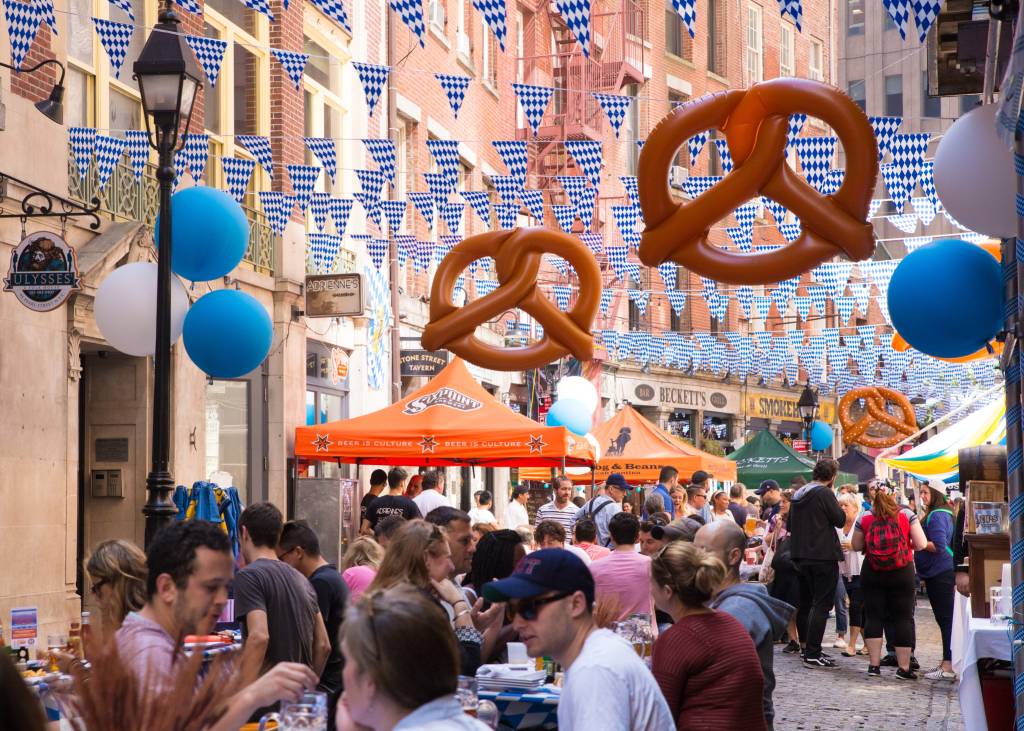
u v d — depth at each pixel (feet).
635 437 71.26
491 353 31.53
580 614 13.87
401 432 45.27
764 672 19.95
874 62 167.73
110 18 44.29
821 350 99.60
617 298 105.91
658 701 13.43
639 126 112.47
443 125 78.84
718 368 102.17
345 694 10.12
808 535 45.98
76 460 39.99
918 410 125.29
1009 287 21.61
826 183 35.32
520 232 31.71
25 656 21.71
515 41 93.71
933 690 40.29
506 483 89.25
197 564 13.64
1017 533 20.17
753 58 132.05
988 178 20.11
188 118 28.60
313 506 51.21
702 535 21.21
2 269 35.76
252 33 54.44
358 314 55.52
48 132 38.04
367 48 66.64
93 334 41.50
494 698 19.71
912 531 43.19
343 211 44.78
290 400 55.47
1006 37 19.51
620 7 105.19
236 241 29.17
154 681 10.77
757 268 23.59
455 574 25.64
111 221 42.70
